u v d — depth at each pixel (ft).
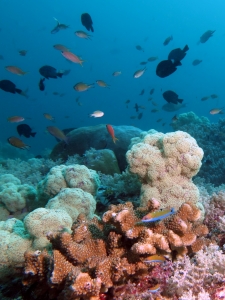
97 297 6.19
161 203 10.02
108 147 25.80
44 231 9.25
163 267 7.31
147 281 7.20
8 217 14.69
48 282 6.63
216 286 6.57
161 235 6.44
